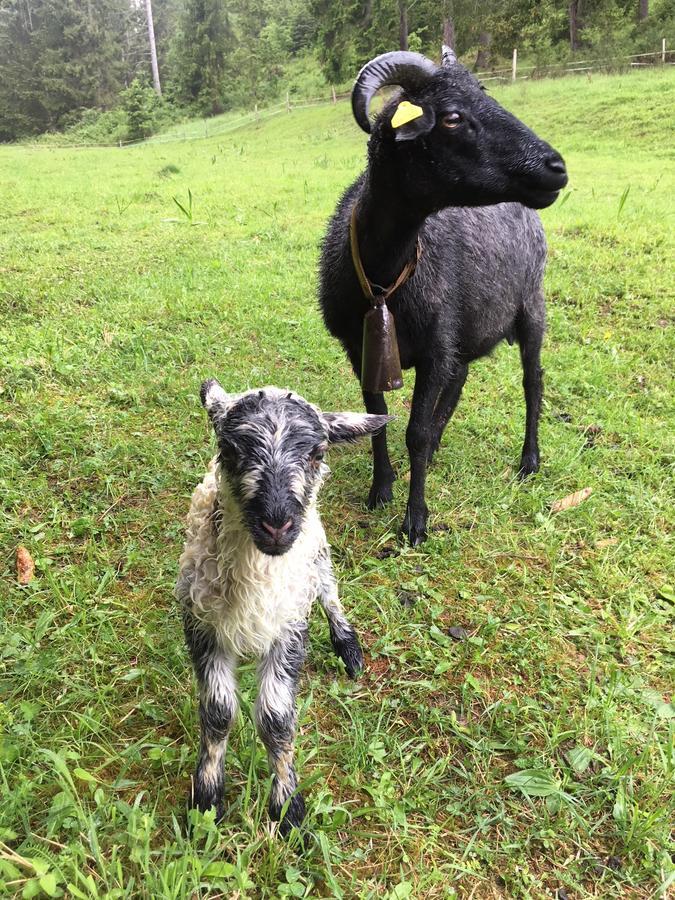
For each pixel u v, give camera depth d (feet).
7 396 4.21
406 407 4.62
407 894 1.87
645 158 13.00
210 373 4.66
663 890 1.95
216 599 1.97
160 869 1.78
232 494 1.89
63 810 1.86
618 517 3.60
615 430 4.36
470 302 3.45
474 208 3.52
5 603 2.73
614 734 2.40
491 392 4.86
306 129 24.98
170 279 6.51
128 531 3.23
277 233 8.44
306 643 2.20
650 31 25.14
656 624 2.94
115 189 12.19
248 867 1.87
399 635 2.81
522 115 17.92
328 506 3.60
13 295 5.88
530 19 26.91
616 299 6.27
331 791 2.19
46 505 3.33
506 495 3.76
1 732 2.17
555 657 2.77
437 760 2.31
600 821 2.14
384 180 2.88
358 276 3.10
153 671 2.48
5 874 1.78
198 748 2.23
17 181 13.85
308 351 5.11
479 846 2.05
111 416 4.05
